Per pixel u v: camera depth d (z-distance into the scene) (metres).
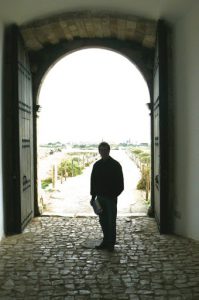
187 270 5.34
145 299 4.38
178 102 7.35
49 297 4.46
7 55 7.68
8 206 7.66
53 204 11.45
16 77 7.41
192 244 6.63
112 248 6.27
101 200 6.32
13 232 7.54
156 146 8.32
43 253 6.20
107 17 8.02
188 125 6.87
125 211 10.02
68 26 8.45
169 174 7.71
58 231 7.74
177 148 7.43
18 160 7.47
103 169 6.29
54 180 15.05
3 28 7.45
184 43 6.98
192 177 6.75
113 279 5.02
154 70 8.73
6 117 7.69
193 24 6.55
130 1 7.22
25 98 8.30
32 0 7.03
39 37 8.64
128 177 20.12
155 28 8.08
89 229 7.89
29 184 8.63
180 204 7.32
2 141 7.41
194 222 6.77
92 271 5.34
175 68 7.48
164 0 6.79
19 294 4.55
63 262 5.73
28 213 8.43
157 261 5.75
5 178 7.57
